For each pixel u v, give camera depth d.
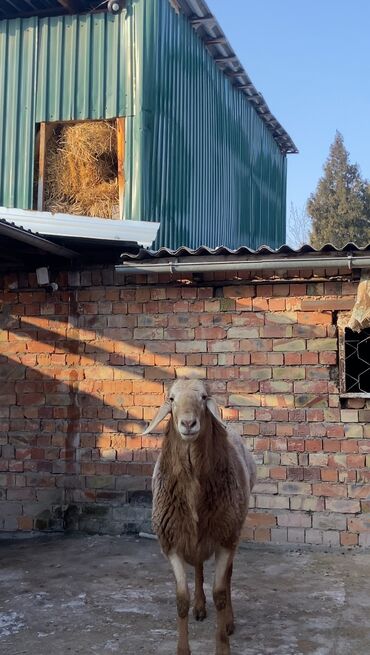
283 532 4.56
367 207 22.20
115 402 4.92
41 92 5.75
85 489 4.92
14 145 5.77
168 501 3.07
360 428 4.52
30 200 5.69
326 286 4.61
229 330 4.75
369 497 4.47
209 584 3.92
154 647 3.17
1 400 5.08
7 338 5.11
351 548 4.47
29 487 4.99
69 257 4.94
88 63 5.66
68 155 5.66
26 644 3.21
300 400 4.62
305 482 4.57
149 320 4.89
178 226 6.12
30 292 5.09
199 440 2.98
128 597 3.72
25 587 3.87
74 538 4.80
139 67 5.53
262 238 8.88
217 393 4.75
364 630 3.31
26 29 5.82
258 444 4.65
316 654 3.09
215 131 7.10
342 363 4.57
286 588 3.81
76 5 5.68
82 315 5.01
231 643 3.19
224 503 3.07
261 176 8.84
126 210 5.49
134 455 4.87
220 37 6.68
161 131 5.81
